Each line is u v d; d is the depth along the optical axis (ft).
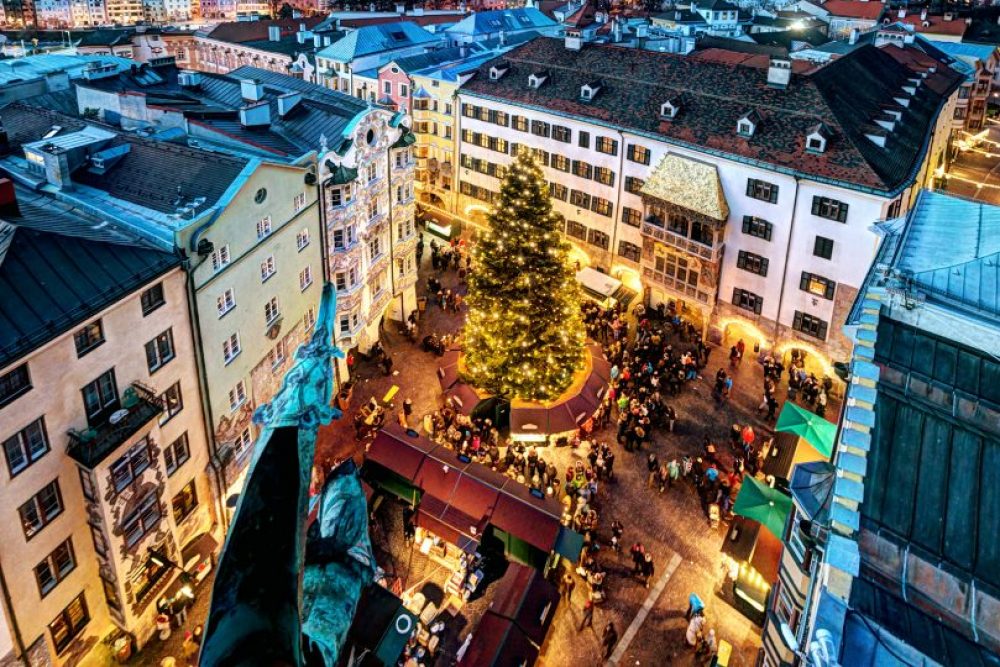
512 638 115.34
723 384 190.70
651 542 148.25
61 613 108.88
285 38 403.54
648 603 135.95
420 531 146.51
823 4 575.79
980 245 84.17
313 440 21.50
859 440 64.39
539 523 137.18
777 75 207.51
